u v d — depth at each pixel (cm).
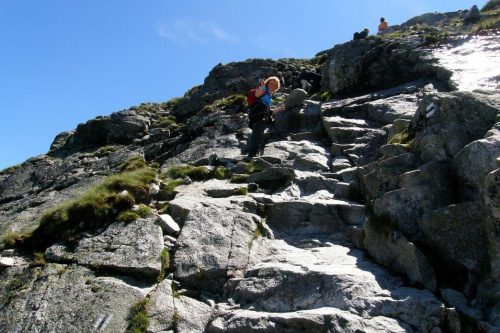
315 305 646
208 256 791
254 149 1323
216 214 904
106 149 2169
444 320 595
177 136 1992
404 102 1439
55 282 762
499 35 1773
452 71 1458
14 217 1326
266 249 839
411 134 942
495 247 611
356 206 898
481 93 877
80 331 658
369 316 596
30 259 860
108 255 812
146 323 662
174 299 709
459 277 673
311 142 1436
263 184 1127
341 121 1443
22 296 738
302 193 1062
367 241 782
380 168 858
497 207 607
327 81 2023
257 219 906
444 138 805
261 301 687
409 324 588
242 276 756
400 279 682
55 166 2088
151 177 1131
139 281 757
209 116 1873
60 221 934
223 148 1515
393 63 1795
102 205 959
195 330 657
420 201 747
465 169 739
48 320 683
